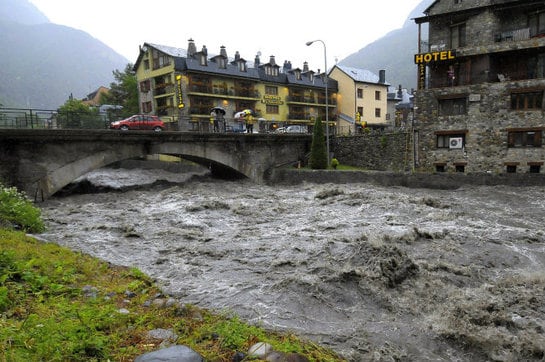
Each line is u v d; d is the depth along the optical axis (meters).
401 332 7.04
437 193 24.88
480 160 30.44
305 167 37.84
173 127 36.94
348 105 60.91
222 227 16.31
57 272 7.60
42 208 21.19
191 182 34.62
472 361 6.36
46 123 29.55
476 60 30.95
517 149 29.12
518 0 28.95
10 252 7.56
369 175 28.80
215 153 32.38
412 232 13.70
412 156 32.66
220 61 50.47
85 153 25.31
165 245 13.16
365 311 7.94
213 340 5.29
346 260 10.52
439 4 32.59
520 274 10.41
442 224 16.38
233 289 8.87
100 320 5.46
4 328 4.57
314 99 59.91
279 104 56.47
